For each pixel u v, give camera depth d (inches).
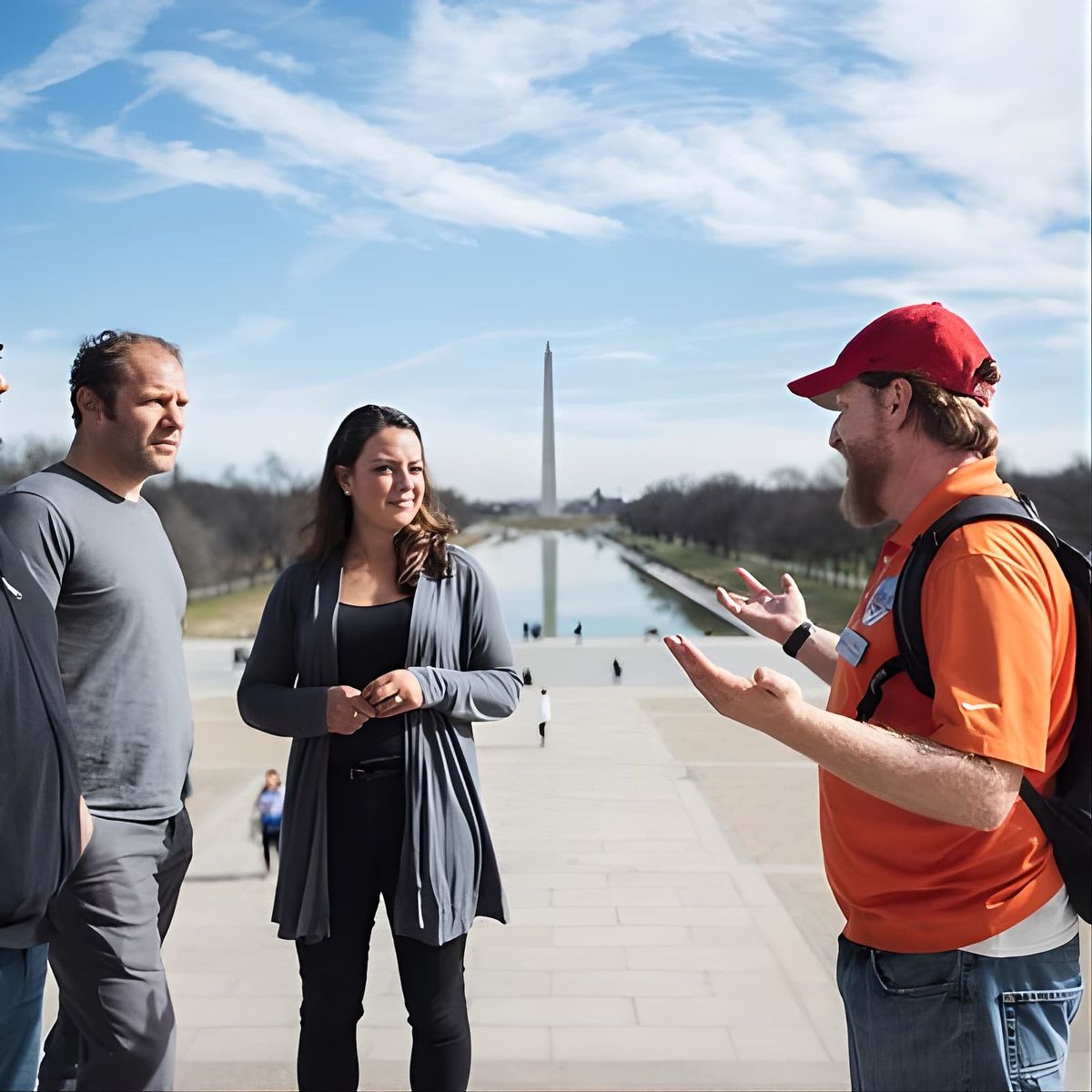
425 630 119.8
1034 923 78.2
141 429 117.7
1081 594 75.5
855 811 84.2
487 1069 194.4
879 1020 81.8
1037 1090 78.4
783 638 108.3
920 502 82.2
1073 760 76.1
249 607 2576.3
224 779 610.2
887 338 82.7
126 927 112.9
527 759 653.9
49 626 101.6
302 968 118.3
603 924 304.8
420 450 122.2
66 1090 124.9
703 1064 197.9
